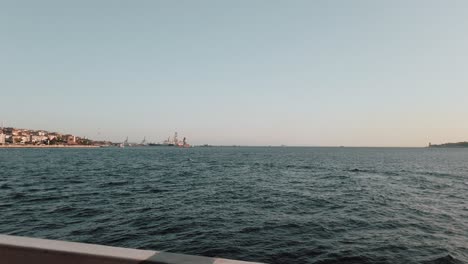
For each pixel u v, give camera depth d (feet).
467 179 119.03
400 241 37.17
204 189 81.71
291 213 52.54
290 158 301.84
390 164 217.36
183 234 39.14
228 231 40.65
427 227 44.34
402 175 134.72
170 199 65.00
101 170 141.28
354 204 62.18
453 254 32.89
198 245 35.06
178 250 33.45
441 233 41.11
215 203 61.00
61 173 123.44
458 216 51.90
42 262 8.60
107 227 41.91
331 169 165.68
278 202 63.31
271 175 128.36
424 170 165.07
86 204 57.82
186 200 64.03
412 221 47.91
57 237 37.40
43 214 49.01
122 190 77.36
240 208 56.34
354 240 37.37
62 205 56.49
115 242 35.94
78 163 192.75
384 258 31.50
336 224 45.21
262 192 77.87
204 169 156.87
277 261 30.58
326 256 31.89
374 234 40.14
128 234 38.88
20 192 71.72
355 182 104.94
